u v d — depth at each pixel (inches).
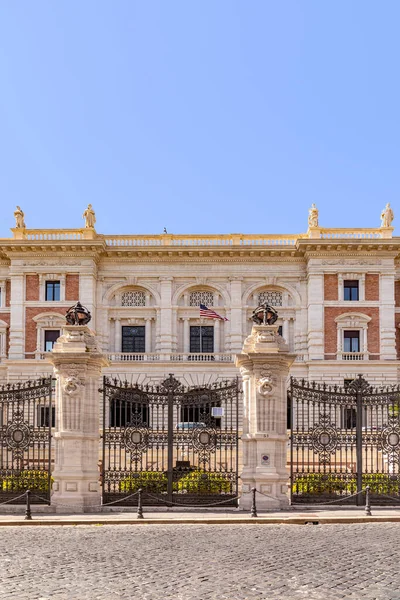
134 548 631.8
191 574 517.3
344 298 2448.3
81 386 889.5
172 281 2512.3
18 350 2434.8
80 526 780.0
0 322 2501.2
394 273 2442.2
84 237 2461.9
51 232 2476.6
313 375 2385.6
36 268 2459.4
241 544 652.1
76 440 880.3
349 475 936.9
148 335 2502.5
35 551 618.2
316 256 2442.2
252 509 822.5
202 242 2522.1
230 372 2404.0
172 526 779.4
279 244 2497.5
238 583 488.1
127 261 2518.5
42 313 2443.4
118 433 925.8
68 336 906.1
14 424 916.6
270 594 458.3
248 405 912.3
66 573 523.5
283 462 900.6
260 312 938.7
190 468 922.1
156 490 910.4
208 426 935.0
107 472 916.6
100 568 541.3
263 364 904.3
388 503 903.1
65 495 866.8
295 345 2474.2
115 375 2407.7
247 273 2506.2
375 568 536.4
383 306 2429.9
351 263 2444.6
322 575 512.1
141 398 933.8
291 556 587.2
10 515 848.3
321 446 927.0
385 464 1222.3
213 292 2527.1
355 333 2443.4
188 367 2412.6
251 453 898.1
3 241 2429.9
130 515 840.9
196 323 2511.1
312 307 2432.3
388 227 2445.9
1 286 2539.4
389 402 959.6
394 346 2413.9
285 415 911.7
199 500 900.6
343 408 1026.7
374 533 723.4
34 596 455.2
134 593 462.3
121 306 2514.8
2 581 498.0
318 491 913.5
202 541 671.1
